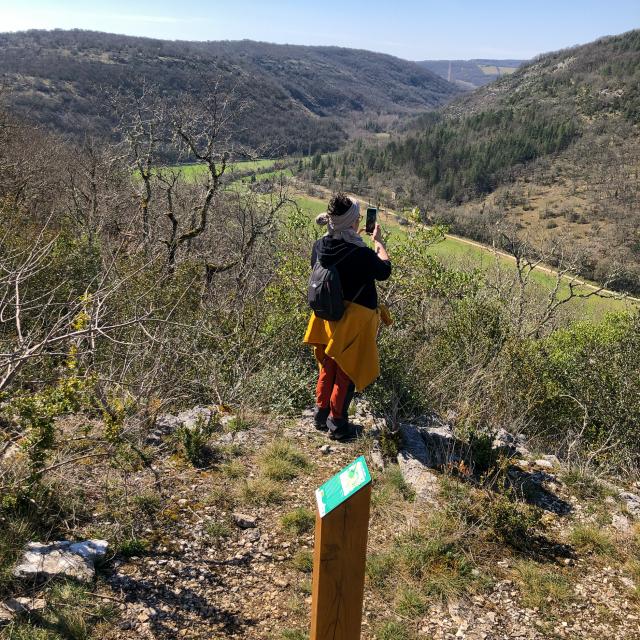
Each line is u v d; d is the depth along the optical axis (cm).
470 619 275
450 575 299
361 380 374
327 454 403
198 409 464
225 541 307
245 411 458
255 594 274
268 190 1295
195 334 588
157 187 1384
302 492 358
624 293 1323
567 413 633
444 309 739
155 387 450
